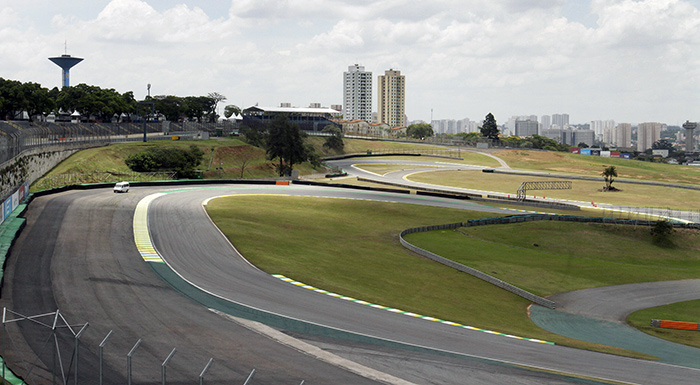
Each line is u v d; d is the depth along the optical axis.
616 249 84.38
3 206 59.31
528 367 33.00
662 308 56.81
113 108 181.62
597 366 35.03
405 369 30.72
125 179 109.94
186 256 54.81
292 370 29.44
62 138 115.38
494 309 51.56
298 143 164.38
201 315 38.00
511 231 89.25
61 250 52.31
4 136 74.56
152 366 28.64
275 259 57.50
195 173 128.75
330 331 36.88
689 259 83.38
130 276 46.22
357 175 167.50
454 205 109.81
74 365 27.95
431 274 60.72
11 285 41.31
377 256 65.75
